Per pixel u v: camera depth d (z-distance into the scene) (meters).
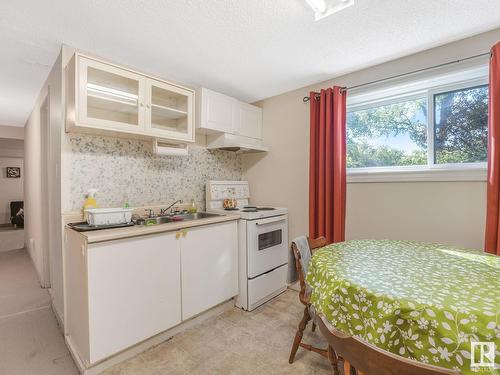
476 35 1.83
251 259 2.37
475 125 1.96
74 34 1.75
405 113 2.31
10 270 3.42
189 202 2.76
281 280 2.74
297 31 1.76
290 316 2.25
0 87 2.66
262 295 2.48
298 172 2.86
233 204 2.94
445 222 1.98
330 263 1.30
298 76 2.52
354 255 1.44
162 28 1.70
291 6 1.50
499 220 1.63
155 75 2.46
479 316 0.78
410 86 2.20
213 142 2.88
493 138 1.66
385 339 0.90
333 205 2.42
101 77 1.90
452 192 1.95
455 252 1.50
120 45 1.91
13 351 1.76
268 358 1.69
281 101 3.01
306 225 2.80
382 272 1.16
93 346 1.48
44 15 1.55
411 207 2.14
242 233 2.41
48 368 1.60
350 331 1.03
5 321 2.15
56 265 2.10
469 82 1.96
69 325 1.84
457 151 2.04
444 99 2.09
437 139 2.12
